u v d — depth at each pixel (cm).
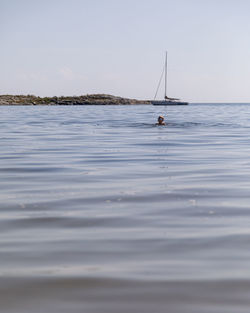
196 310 409
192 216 749
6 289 459
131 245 597
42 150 1784
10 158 1540
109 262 533
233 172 1217
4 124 3681
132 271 503
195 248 582
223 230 665
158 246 592
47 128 3158
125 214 765
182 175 1171
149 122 3900
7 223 710
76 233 655
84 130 2925
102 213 772
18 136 2466
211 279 478
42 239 626
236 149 1802
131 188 995
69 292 450
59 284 470
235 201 862
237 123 3706
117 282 473
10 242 613
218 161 1445
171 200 872
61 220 727
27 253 568
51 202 860
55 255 560
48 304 424
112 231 664
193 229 671
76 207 817
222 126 3297
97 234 649
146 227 684
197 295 439
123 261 536
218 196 907
